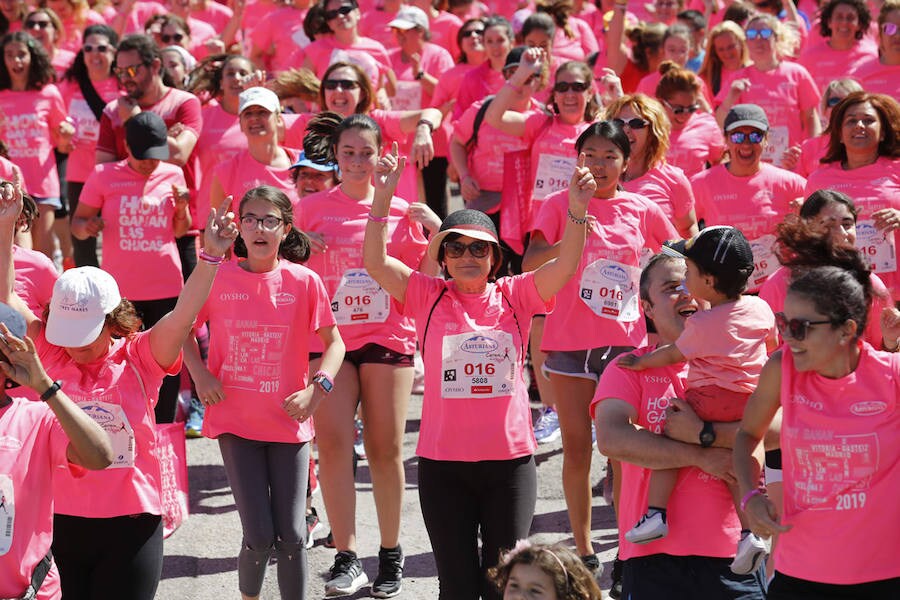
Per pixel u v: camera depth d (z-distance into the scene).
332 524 8.04
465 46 14.09
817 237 5.35
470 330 6.69
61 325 6.04
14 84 12.95
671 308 6.04
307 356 7.44
